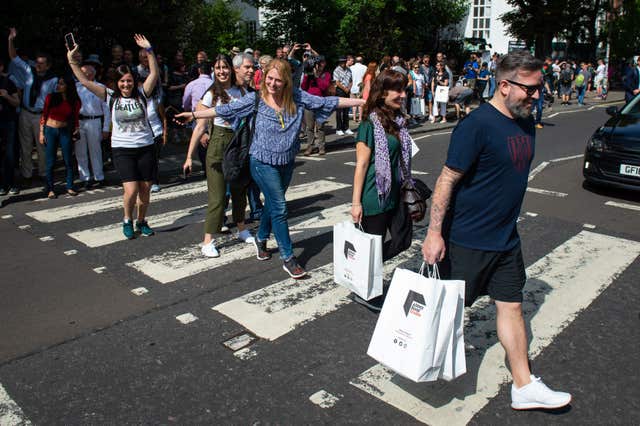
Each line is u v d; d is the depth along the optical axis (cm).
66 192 835
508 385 334
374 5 2544
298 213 696
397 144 393
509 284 305
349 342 384
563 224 648
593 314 425
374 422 301
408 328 288
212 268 518
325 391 329
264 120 468
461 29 3962
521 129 287
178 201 766
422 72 1644
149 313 430
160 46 1413
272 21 2688
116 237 611
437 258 297
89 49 1325
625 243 582
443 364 292
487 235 298
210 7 2619
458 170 287
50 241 601
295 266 490
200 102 541
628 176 746
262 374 347
